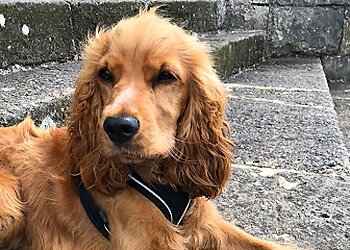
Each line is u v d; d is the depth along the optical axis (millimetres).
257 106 977
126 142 419
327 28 1478
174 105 466
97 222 488
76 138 500
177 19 1271
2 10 827
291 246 524
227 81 1191
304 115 925
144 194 472
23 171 530
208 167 503
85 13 999
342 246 527
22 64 876
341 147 775
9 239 523
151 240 469
